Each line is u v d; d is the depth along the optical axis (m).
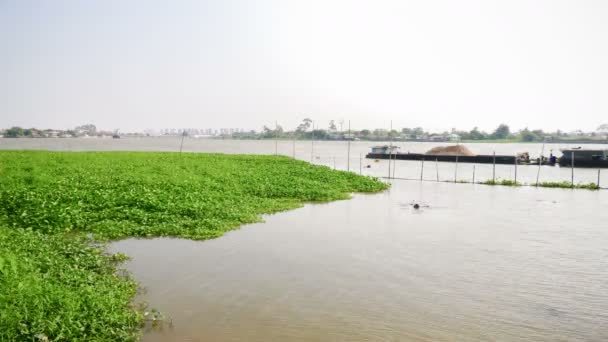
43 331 7.89
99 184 23.78
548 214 23.86
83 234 16.47
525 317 10.17
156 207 20.16
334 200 28.28
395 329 9.48
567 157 62.00
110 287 10.91
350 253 15.23
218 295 11.13
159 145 184.25
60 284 10.09
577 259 14.88
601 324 9.85
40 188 21.47
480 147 196.62
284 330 9.31
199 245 15.88
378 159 79.31
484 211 24.67
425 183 40.56
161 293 11.18
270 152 124.38
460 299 11.18
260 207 23.58
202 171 32.88
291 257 14.59
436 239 17.56
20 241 13.34
